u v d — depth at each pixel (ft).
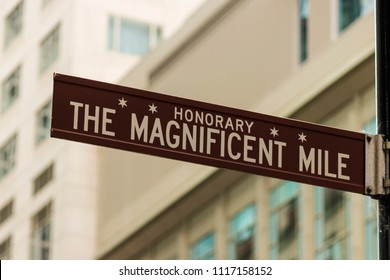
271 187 149.48
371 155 36.73
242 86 153.79
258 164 36.11
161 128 35.40
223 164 35.73
